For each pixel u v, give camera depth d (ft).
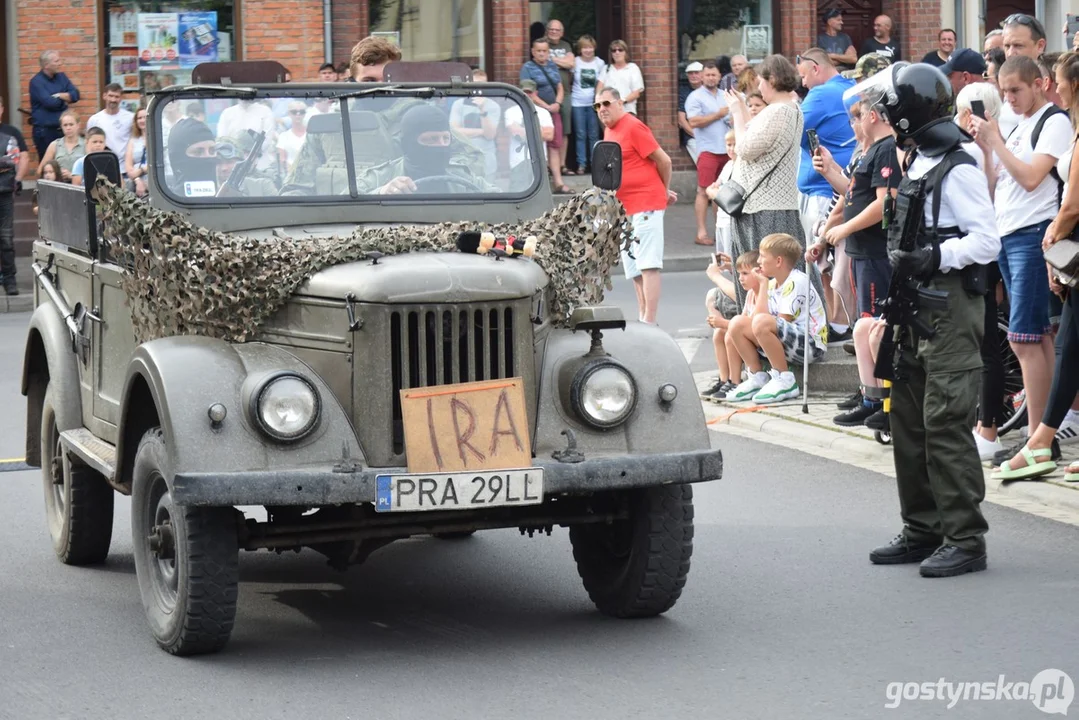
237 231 29.50
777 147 49.06
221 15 91.97
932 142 29.68
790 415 45.57
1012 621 27.12
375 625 28.22
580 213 28.48
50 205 34.30
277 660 26.05
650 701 23.63
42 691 24.70
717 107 89.25
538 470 25.04
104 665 25.94
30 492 39.73
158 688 24.68
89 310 31.27
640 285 60.39
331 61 93.61
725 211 49.75
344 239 26.66
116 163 28.17
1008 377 41.57
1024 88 37.04
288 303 26.04
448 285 25.05
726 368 49.21
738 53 103.71
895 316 29.91
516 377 25.40
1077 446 39.55
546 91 94.32
